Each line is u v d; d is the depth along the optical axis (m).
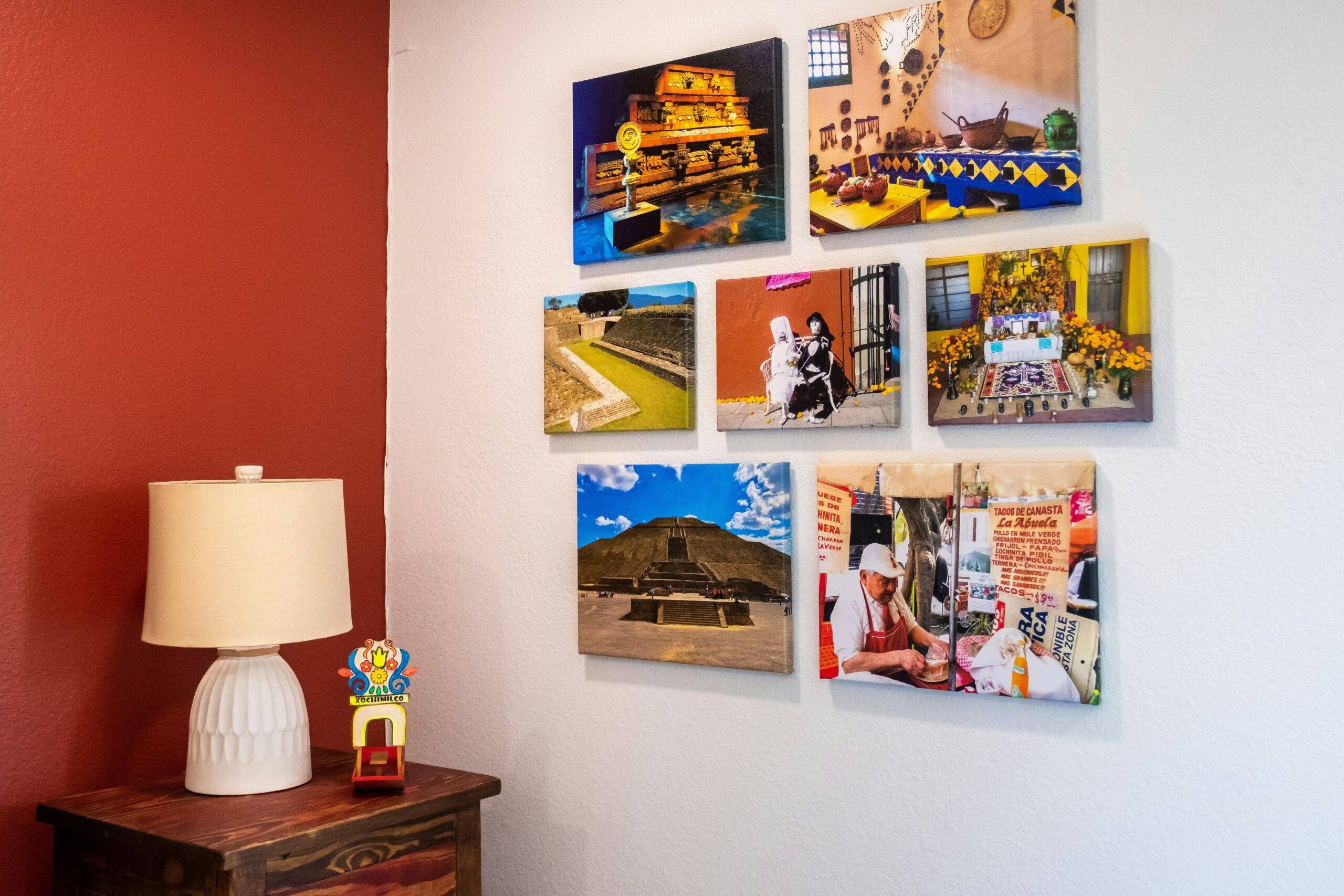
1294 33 1.42
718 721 1.82
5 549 1.60
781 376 1.74
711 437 1.84
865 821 1.68
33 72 1.65
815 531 1.73
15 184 1.62
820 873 1.72
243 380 1.95
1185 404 1.46
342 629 1.67
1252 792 1.41
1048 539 1.52
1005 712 1.57
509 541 2.06
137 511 1.78
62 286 1.68
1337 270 1.38
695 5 1.88
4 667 1.60
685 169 1.85
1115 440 1.51
